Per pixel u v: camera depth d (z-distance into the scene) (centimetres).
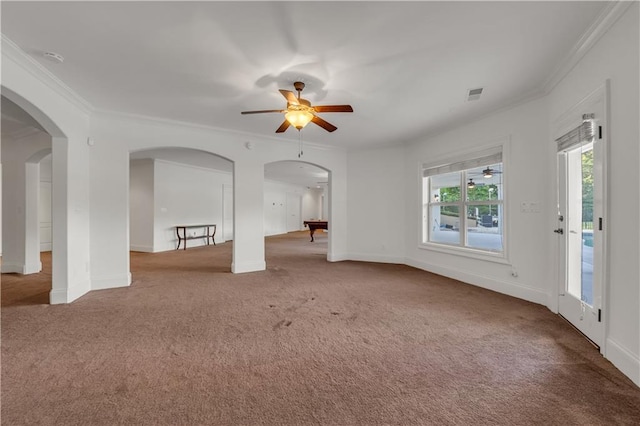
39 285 413
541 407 162
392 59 262
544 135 327
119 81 305
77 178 359
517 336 251
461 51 249
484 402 166
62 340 243
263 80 302
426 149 516
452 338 248
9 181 491
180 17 208
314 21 211
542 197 330
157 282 434
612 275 207
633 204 186
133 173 780
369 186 609
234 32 224
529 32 224
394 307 326
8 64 247
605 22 204
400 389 178
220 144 481
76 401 166
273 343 239
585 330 249
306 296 368
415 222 546
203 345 235
